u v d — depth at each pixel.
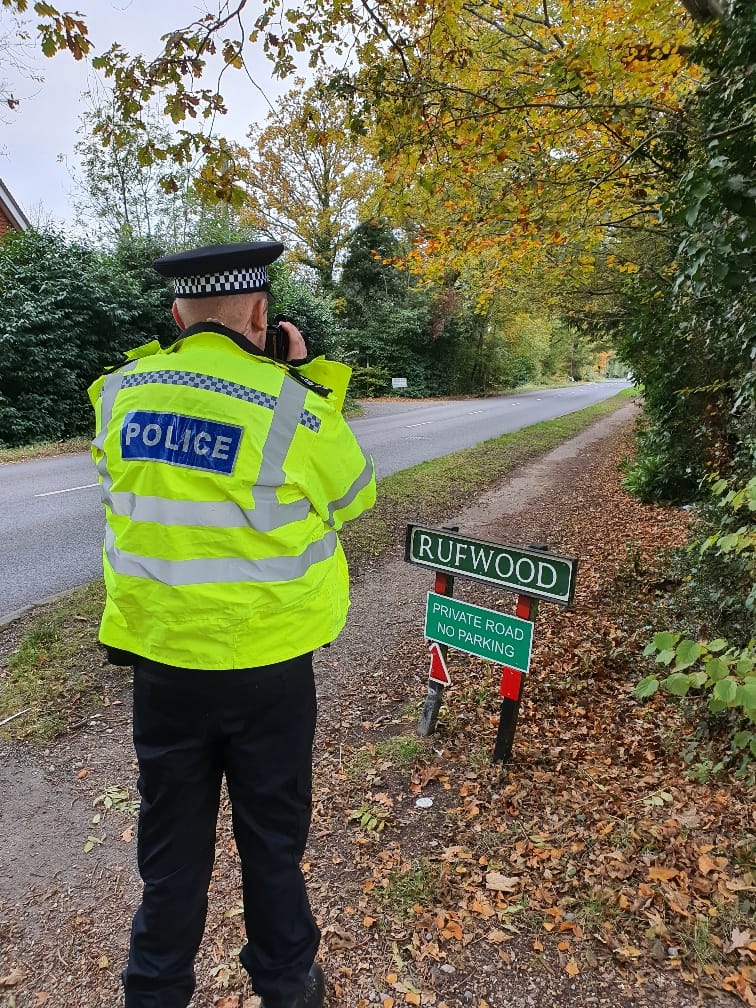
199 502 1.40
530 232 5.84
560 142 5.30
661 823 2.74
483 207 5.57
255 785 1.54
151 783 1.54
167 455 1.41
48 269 14.91
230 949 2.20
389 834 2.76
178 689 1.48
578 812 2.84
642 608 5.18
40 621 4.75
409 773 3.17
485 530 8.23
